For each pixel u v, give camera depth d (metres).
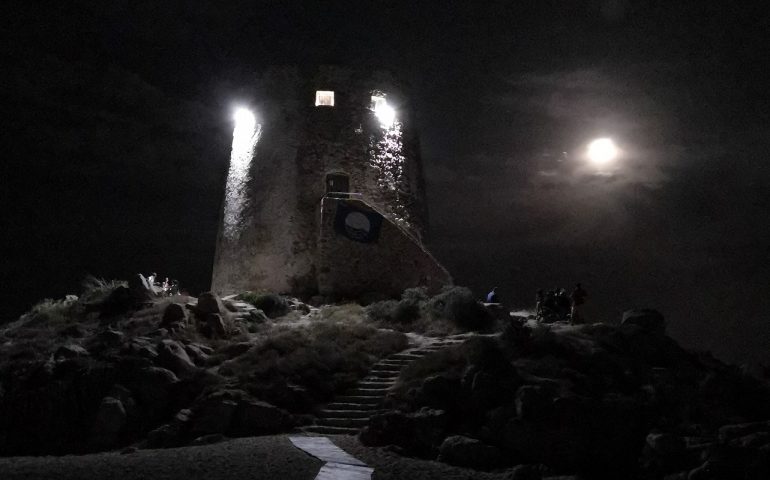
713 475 10.33
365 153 26.30
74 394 14.98
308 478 8.69
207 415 13.52
